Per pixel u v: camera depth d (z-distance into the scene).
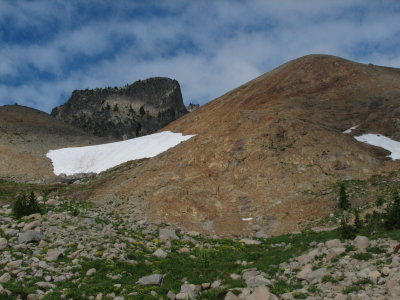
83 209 39.75
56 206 38.28
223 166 46.66
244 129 51.53
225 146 49.41
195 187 43.94
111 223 33.66
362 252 21.02
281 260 22.86
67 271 20.16
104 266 21.03
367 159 46.56
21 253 21.64
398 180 40.56
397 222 24.92
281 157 45.78
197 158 49.25
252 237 34.22
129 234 29.97
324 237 26.62
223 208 40.62
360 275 17.86
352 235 24.22
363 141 55.03
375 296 15.62
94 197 47.19
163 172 48.50
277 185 42.31
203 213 39.88
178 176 47.03
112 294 17.86
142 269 21.81
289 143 48.12
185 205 41.09
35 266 19.95
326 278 18.19
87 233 27.23
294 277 19.66
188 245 29.02
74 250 23.22
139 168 54.25
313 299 16.11
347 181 42.03
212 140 51.50
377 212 28.50
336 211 36.28
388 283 16.20
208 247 28.58
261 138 48.75
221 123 56.12
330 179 42.53
